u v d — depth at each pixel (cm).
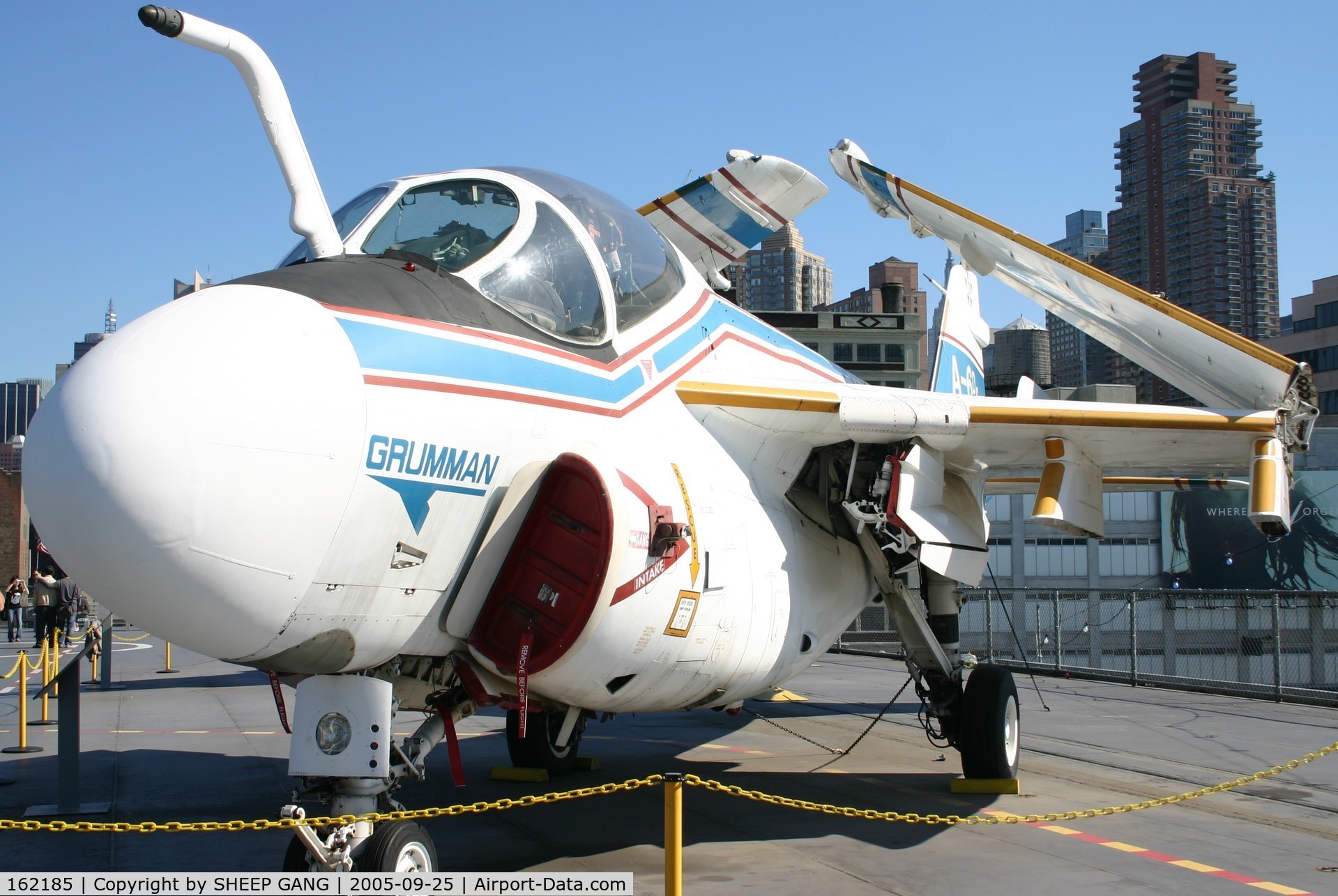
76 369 388
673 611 540
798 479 739
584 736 1089
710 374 652
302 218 509
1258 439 701
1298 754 954
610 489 482
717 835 666
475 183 574
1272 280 17350
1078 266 689
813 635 688
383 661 471
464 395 458
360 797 459
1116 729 1099
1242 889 555
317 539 403
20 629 2800
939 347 1144
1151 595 1526
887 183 771
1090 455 753
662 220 1061
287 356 400
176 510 368
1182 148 18000
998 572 3997
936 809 736
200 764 898
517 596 496
